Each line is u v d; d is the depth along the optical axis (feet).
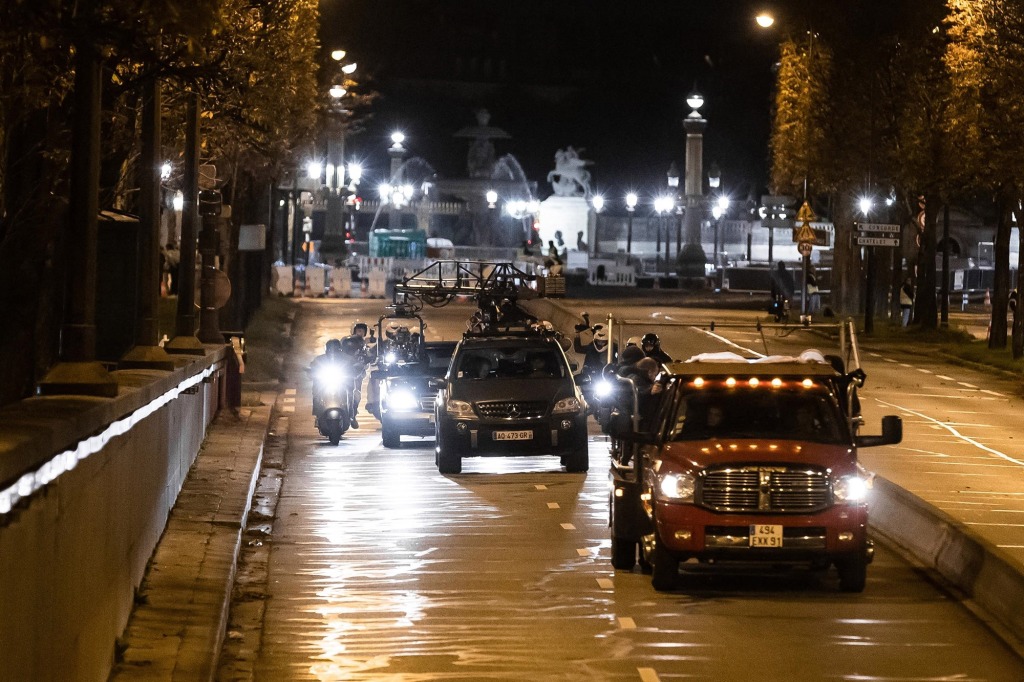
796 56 422.00
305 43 299.17
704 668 78.89
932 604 95.55
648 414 114.32
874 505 130.11
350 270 515.09
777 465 95.45
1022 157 280.72
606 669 78.54
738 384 102.89
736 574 105.19
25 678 46.57
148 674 69.15
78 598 58.49
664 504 96.43
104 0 82.53
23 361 112.88
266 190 419.13
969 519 132.98
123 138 147.54
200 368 147.33
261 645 83.71
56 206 111.86
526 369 167.73
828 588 100.42
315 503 139.64
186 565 95.96
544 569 106.73
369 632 87.04
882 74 396.16
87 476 60.75
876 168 408.26
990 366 304.71
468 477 159.84
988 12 277.85
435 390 187.21
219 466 149.79
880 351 342.85
